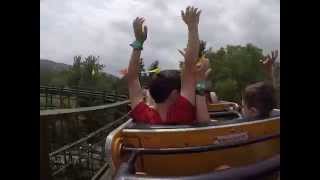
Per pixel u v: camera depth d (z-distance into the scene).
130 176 2.40
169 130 3.27
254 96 3.66
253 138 3.41
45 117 3.87
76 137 6.09
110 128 8.80
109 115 9.30
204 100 3.62
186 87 3.58
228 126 3.33
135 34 3.83
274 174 2.84
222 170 2.43
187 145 3.26
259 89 3.66
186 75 3.57
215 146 3.16
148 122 3.72
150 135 3.30
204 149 3.14
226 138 3.33
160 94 3.59
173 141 3.26
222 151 3.29
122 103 10.30
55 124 4.96
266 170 2.50
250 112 3.73
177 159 3.26
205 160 3.27
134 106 3.93
